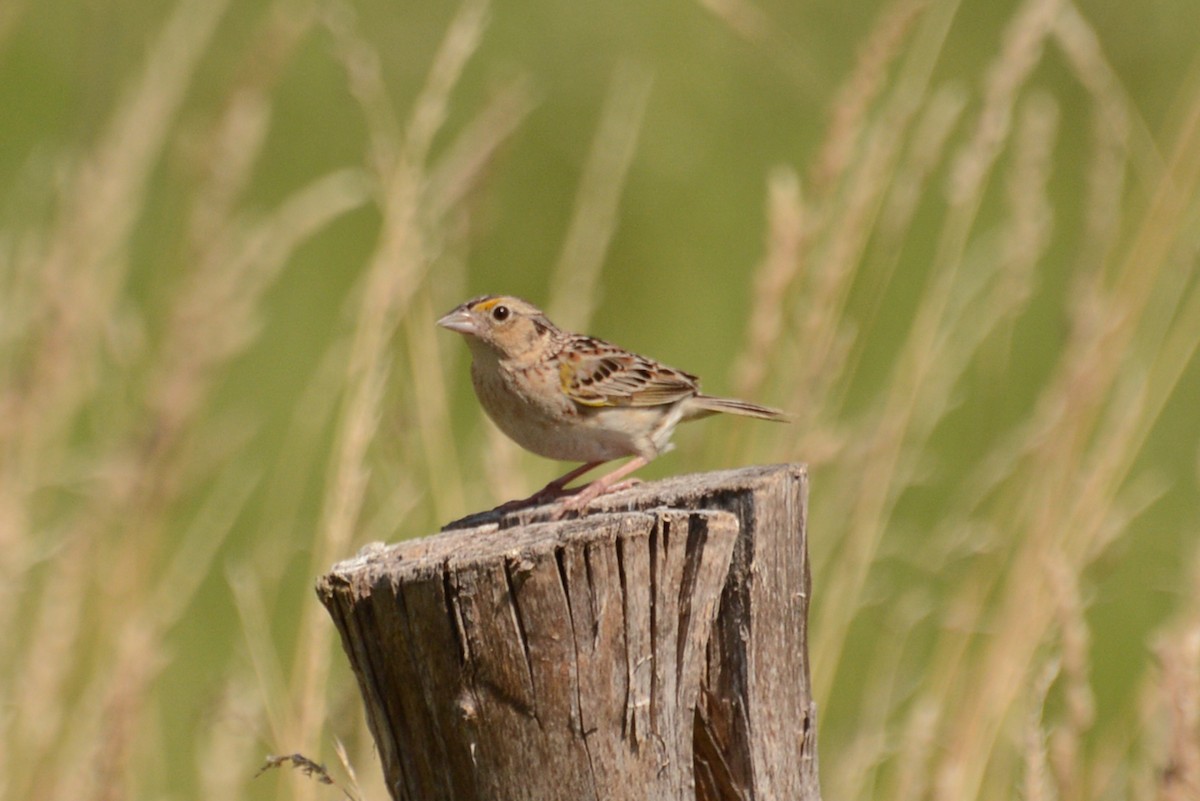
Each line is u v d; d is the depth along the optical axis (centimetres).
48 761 972
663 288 1641
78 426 1438
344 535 883
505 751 564
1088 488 963
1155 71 1769
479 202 1109
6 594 1004
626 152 1166
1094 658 1348
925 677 1015
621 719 563
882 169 1011
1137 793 835
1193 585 833
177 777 1143
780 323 1010
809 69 1495
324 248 1714
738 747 642
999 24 1852
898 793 901
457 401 1534
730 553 582
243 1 1669
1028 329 1580
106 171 1108
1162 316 1069
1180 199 1016
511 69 1583
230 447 1141
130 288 1438
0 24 1530
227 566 1035
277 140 1736
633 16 1800
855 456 1024
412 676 571
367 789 882
